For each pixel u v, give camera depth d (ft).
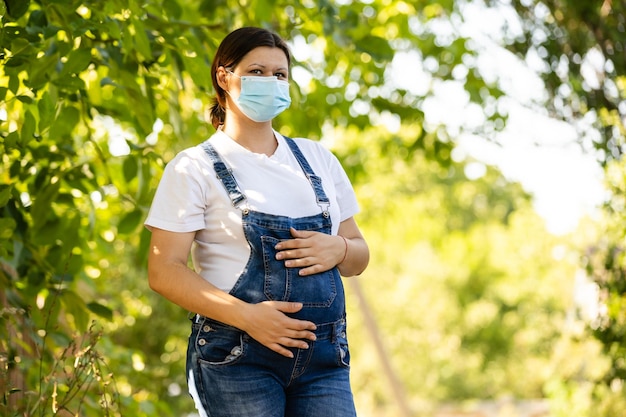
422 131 31.12
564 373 31.40
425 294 100.53
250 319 10.53
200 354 10.94
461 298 105.60
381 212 74.49
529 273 98.68
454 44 30.86
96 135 25.90
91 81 20.45
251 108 11.21
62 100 16.11
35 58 14.21
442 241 106.22
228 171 11.10
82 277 20.63
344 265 11.48
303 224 11.12
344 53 28.12
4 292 15.88
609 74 23.72
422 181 100.53
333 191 11.73
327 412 10.94
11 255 15.92
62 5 14.49
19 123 18.06
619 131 23.07
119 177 23.44
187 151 11.26
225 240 10.91
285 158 11.50
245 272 10.79
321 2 19.81
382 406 94.89
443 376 98.53
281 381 10.96
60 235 16.37
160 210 11.00
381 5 30.37
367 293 101.30
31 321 16.02
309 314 10.84
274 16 23.31
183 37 16.44
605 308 23.30
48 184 16.29
